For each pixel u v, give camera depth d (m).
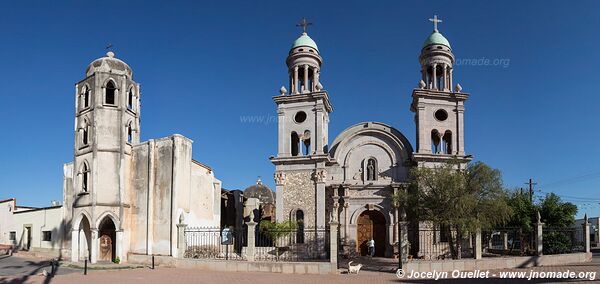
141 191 32.34
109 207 31.33
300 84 41.22
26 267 28.47
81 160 32.53
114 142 32.34
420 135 36.03
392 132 37.28
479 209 26.95
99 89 32.53
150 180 31.91
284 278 22.80
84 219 32.72
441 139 36.41
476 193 27.22
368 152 37.53
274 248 34.12
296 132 37.53
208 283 21.30
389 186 36.31
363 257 34.94
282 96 37.75
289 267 25.23
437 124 36.53
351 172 37.44
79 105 33.81
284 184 36.56
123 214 31.64
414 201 28.06
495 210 26.80
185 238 30.23
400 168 36.81
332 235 25.09
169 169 31.50
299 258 33.94
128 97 34.06
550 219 35.03
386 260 32.75
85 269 25.09
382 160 37.25
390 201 35.97
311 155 36.09
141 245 31.58
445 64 38.03
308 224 35.44
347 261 31.89
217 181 38.44
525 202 36.34
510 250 35.16
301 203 35.97
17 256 37.00
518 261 27.05
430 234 34.00
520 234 32.47
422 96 36.62
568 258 29.38
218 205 38.22
